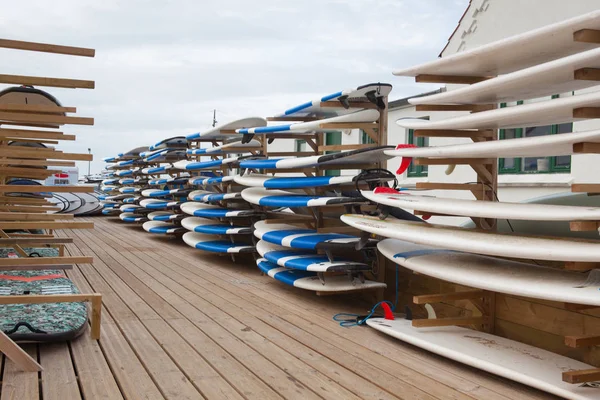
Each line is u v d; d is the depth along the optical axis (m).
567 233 3.54
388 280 4.84
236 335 3.70
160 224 10.46
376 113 4.82
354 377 2.91
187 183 10.33
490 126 3.50
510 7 8.19
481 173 3.68
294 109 5.57
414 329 3.60
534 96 3.43
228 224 7.87
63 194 14.81
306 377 2.89
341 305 4.71
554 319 3.23
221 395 2.61
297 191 6.79
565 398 2.60
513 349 3.14
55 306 3.80
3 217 3.26
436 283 4.23
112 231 11.52
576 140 2.57
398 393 2.68
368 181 4.47
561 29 2.62
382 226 3.80
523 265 3.24
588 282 2.71
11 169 4.30
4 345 2.77
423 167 9.94
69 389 2.59
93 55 3.23
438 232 3.39
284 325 3.99
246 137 6.39
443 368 3.07
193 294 5.09
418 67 3.56
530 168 7.89
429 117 9.50
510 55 3.13
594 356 2.97
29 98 4.27
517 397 2.64
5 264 3.13
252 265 7.03
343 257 5.27
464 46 9.20
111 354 3.19
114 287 5.36
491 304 3.62
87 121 3.27
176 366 3.02
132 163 13.18
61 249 6.09
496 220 3.75
